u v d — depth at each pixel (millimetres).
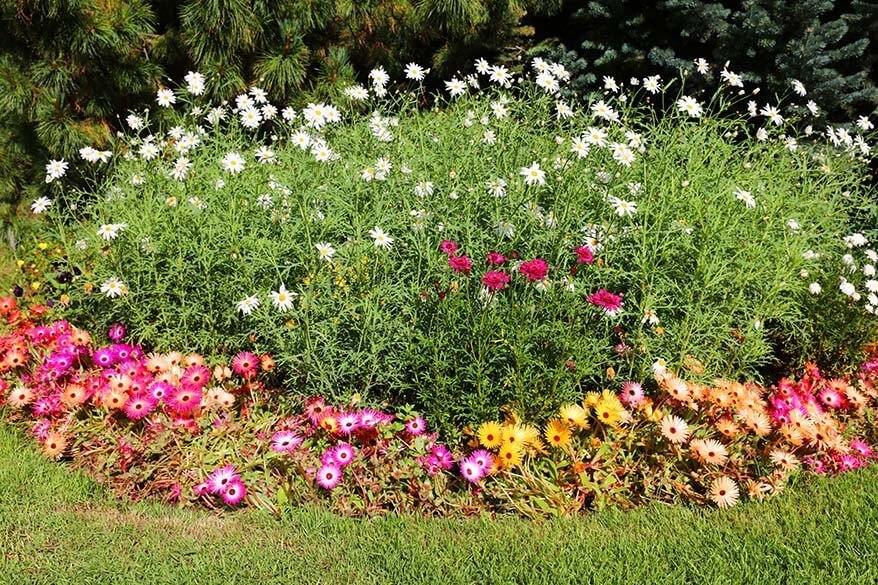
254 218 4398
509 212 4152
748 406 3646
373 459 3465
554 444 3465
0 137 6062
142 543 3121
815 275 4496
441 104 8094
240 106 5102
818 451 3623
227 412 3830
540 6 8086
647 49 8555
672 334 3975
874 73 8047
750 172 4891
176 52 6840
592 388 4000
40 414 3982
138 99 6535
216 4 6129
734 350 4086
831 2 7129
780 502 3367
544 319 3791
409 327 3885
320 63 6969
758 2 7500
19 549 3066
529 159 4586
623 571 2916
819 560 2969
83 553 3041
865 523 3166
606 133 4906
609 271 3914
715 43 8031
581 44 8844
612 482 3453
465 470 3387
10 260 6008
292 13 6598
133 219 4492
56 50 5832
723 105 5289
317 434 3662
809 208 4746
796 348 4551
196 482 3510
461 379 3740
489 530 3191
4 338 4391
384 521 3260
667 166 4551
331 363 3775
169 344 4289
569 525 3230
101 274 4504
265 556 3037
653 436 3547
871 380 4309
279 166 4879
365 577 2926
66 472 3623
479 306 3693
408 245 4184
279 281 4148
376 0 6992
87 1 5707
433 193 4406
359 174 4523
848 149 5266
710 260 4090
